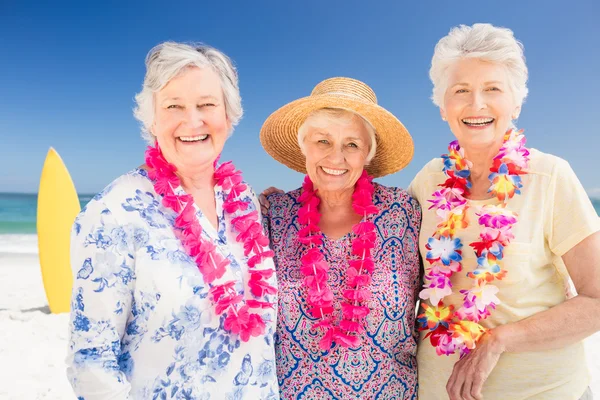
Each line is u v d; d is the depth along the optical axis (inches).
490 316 77.0
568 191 73.9
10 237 811.4
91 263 60.2
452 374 75.4
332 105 84.7
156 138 72.6
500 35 74.9
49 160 261.4
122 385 59.2
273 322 77.4
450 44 78.2
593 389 178.9
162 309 62.6
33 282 382.9
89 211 62.4
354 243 84.8
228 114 72.4
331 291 84.4
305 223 88.8
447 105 78.7
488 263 74.3
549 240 75.1
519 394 74.7
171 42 68.0
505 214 74.0
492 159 81.0
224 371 66.6
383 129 89.4
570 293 83.0
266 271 73.0
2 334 225.0
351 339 79.4
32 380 176.7
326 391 81.7
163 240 64.8
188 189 73.4
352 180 88.0
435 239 79.7
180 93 66.9
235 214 76.6
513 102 77.0
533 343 71.5
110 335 60.4
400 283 83.9
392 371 83.1
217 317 66.4
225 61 70.6
